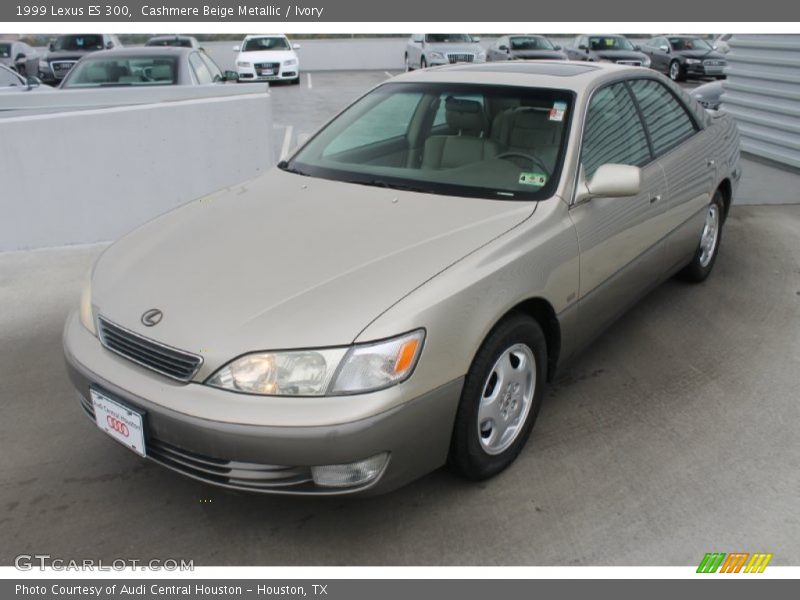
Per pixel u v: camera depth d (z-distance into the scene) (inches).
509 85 137.3
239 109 239.0
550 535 101.0
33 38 993.5
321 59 1015.6
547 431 124.3
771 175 311.3
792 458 117.3
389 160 136.3
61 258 216.1
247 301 95.1
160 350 93.6
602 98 136.9
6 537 101.9
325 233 110.2
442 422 95.8
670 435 123.3
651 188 142.0
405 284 95.0
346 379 87.4
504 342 103.8
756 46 335.9
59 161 219.8
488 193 120.4
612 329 163.8
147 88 273.4
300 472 89.6
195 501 108.9
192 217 125.6
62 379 145.1
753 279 193.5
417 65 783.7
